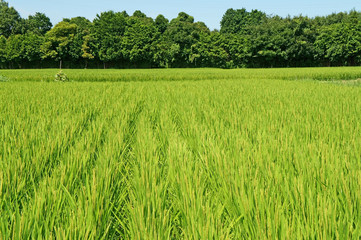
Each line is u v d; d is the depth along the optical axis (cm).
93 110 688
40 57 7088
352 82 2634
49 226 202
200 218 199
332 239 175
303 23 7125
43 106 715
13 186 255
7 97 877
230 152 344
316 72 3428
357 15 7375
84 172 296
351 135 418
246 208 208
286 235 174
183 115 609
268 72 3725
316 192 244
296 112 627
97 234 198
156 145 398
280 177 261
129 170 347
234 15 10050
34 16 9181
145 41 7256
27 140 383
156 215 214
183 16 9569
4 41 7325
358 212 207
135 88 1357
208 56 7525
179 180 270
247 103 768
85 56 7006
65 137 411
